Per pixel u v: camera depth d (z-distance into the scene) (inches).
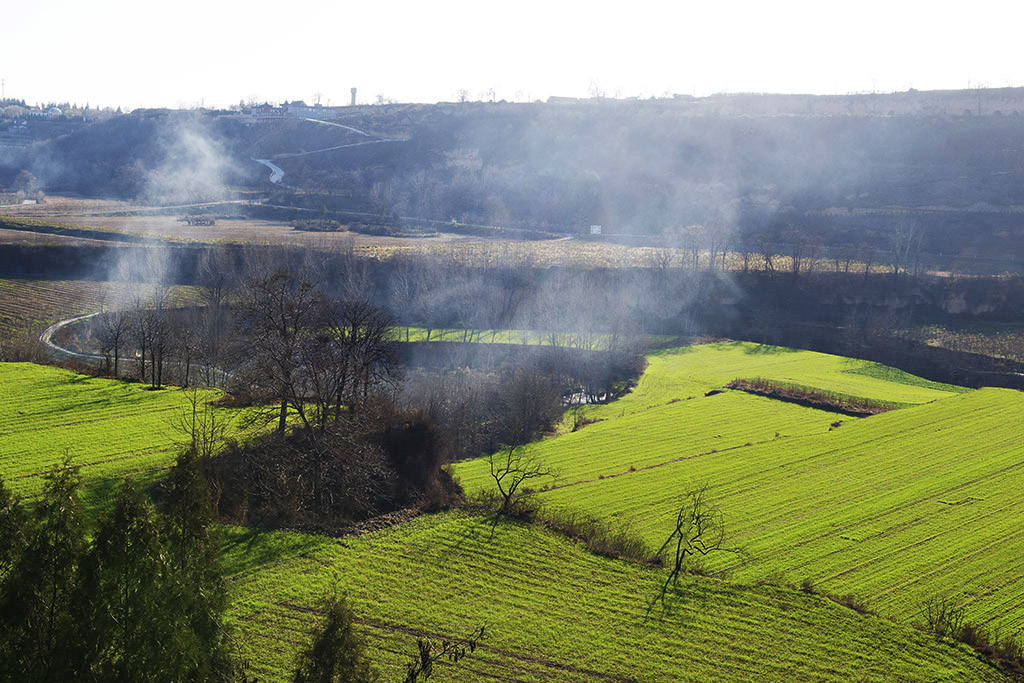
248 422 2726.4
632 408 4079.7
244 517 2336.4
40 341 4375.0
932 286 5979.3
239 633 1843.0
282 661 1754.4
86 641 1128.8
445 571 2182.6
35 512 1225.4
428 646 1664.6
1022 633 2063.2
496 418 3636.8
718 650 1931.6
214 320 4461.1
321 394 2694.4
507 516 2501.2
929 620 2103.8
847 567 2375.7
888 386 4498.0
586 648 1911.9
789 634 2004.2
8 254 5802.2
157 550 1210.0
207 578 1294.3
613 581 2197.3
